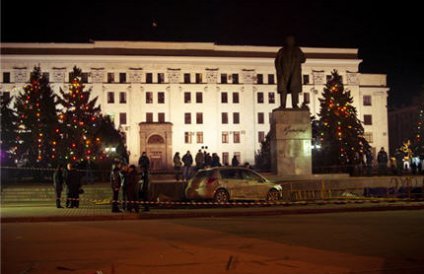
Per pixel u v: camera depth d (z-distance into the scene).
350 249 11.10
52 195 29.45
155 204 21.38
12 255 11.00
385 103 96.81
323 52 96.44
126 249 11.55
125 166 21.14
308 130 24.44
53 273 9.13
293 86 24.59
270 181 23.27
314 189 23.64
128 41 92.00
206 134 91.31
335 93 62.66
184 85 91.56
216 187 22.33
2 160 53.91
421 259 9.90
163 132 88.62
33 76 57.12
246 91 92.94
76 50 90.44
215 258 10.29
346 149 59.72
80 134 52.16
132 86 90.19
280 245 11.77
